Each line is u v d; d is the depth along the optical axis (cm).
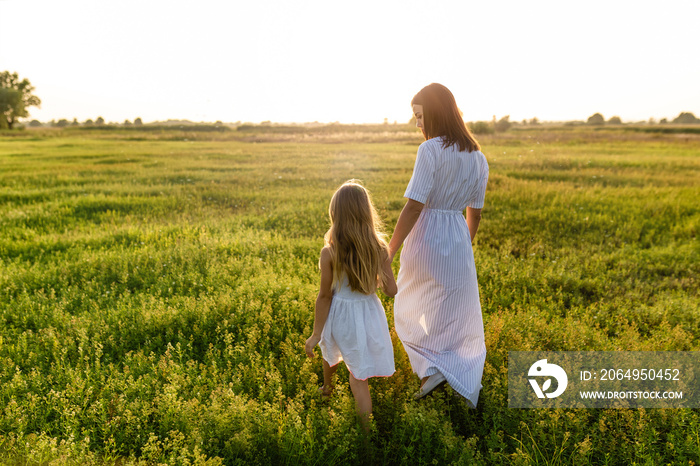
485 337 345
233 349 343
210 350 347
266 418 251
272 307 412
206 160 1888
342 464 235
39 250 629
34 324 404
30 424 266
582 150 2366
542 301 446
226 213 876
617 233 712
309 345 265
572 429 251
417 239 284
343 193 250
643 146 2716
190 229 722
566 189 1067
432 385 280
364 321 262
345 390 282
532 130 5150
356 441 240
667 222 785
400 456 244
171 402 264
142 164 1725
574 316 424
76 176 1368
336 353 274
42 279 502
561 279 509
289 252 592
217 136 4194
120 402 275
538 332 366
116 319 396
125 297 452
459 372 275
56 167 1623
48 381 307
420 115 280
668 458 238
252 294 427
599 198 959
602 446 245
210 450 239
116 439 254
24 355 345
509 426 261
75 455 230
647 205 873
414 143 3095
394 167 1528
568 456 239
